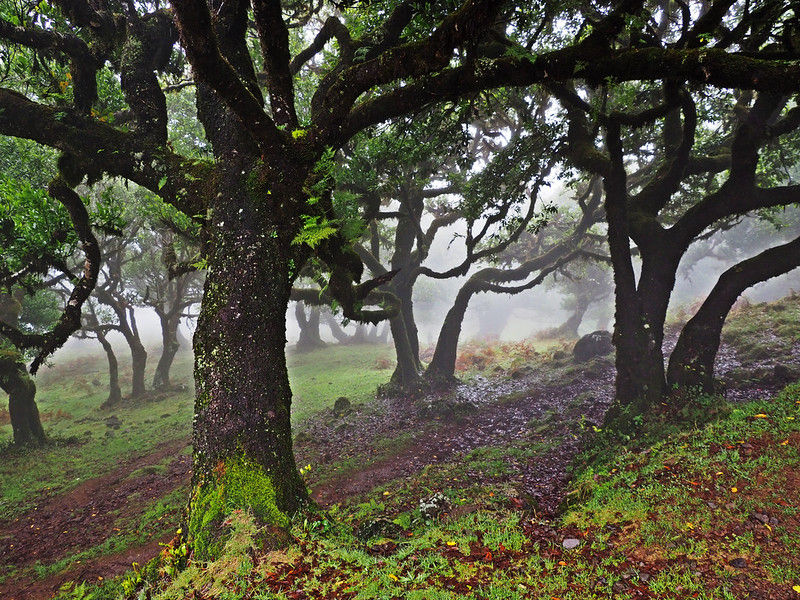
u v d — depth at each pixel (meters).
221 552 3.99
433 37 4.48
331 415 16.92
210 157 12.52
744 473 5.23
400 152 10.85
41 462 14.70
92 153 6.35
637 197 11.36
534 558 4.04
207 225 5.84
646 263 10.48
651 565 3.90
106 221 8.08
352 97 5.09
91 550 8.11
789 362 12.69
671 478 5.60
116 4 7.17
